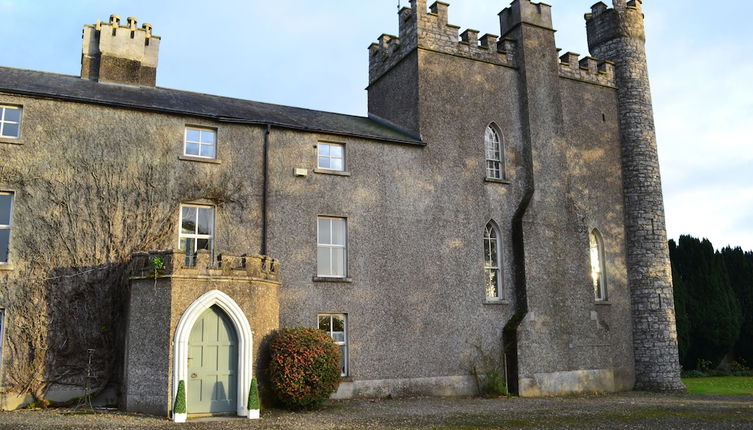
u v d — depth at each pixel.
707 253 30.39
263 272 14.41
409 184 18.53
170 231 15.48
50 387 13.95
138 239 15.12
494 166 20.19
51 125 14.77
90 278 14.53
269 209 16.61
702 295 29.81
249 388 13.51
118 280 14.75
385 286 17.58
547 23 21.72
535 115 20.59
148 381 13.03
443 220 18.78
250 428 11.27
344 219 17.67
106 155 15.16
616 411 14.39
